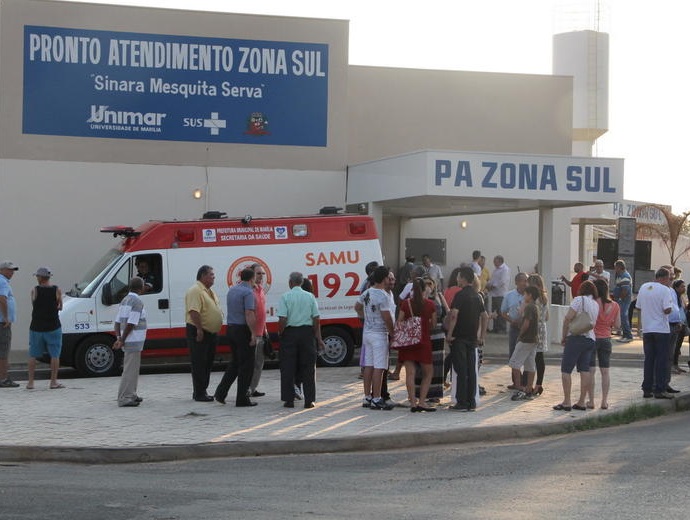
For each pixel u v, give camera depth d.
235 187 22.94
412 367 13.16
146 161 22.45
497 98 27.02
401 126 26.25
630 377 17.09
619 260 23.64
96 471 9.82
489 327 25.17
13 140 21.77
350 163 25.72
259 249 18.05
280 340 13.48
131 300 13.48
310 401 13.37
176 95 22.59
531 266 27.73
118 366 17.50
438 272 23.73
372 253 18.56
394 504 8.05
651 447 11.08
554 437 12.12
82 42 22.08
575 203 21.64
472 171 19.78
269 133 23.12
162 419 12.45
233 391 15.12
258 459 10.57
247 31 22.94
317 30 23.33
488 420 12.51
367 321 13.38
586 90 41.41
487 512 7.74
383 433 11.45
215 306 13.96
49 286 15.27
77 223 22.09
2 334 15.28
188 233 17.80
